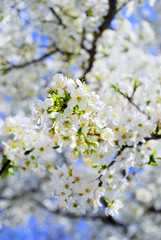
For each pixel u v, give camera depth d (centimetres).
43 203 867
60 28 598
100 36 564
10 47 600
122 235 895
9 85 695
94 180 279
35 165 310
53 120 224
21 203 915
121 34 611
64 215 841
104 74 573
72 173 279
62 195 272
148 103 337
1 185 924
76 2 552
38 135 303
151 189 849
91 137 257
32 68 668
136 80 342
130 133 288
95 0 547
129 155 291
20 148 300
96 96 225
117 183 285
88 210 838
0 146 393
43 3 542
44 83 686
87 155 280
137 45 702
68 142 243
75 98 216
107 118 255
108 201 279
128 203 881
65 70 628
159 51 832
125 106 345
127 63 618
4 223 950
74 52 621
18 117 311
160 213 882
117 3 548
